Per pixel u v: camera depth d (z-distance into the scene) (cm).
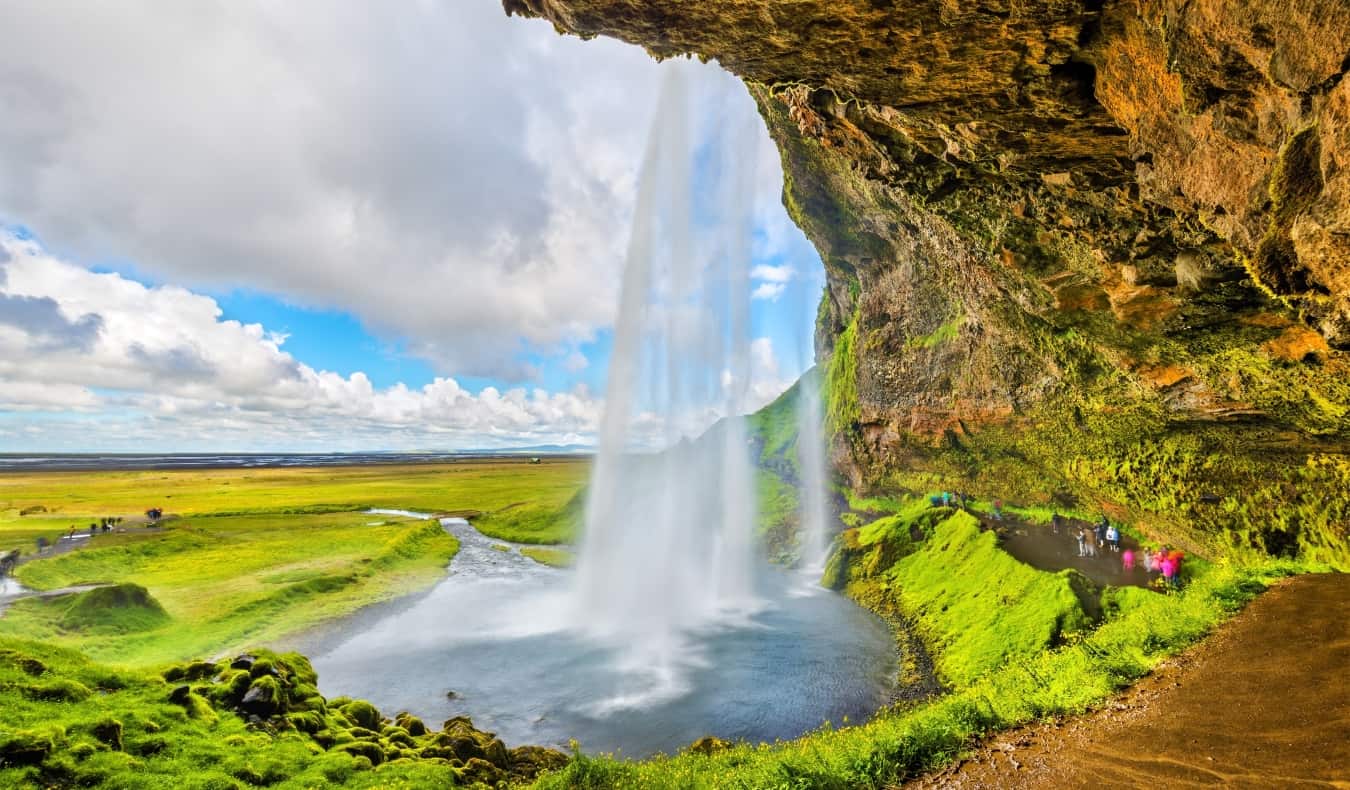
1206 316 1470
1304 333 1344
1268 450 2139
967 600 2970
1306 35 502
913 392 4606
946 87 963
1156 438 2656
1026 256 1712
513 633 3384
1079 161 1149
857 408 5588
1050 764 996
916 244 3706
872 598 3681
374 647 3166
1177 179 870
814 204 4659
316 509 8581
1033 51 846
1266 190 672
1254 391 1723
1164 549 2845
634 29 897
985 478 4347
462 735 1477
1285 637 1380
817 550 4988
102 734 1010
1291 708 1016
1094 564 2862
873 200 3600
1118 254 1408
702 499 6269
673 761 1448
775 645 3050
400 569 4884
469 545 6219
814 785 1016
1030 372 3194
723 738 2106
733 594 4006
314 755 1166
